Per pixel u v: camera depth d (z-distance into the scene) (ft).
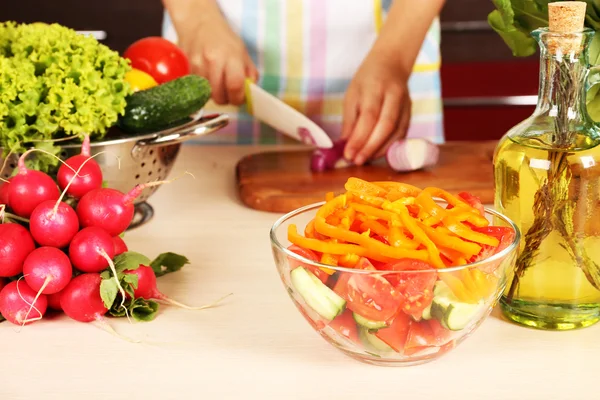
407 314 2.53
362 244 2.61
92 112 3.87
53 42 4.03
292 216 3.01
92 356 2.95
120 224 3.26
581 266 2.90
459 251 2.62
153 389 2.73
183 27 6.13
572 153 2.80
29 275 3.05
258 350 2.96
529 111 10.12
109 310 3.23
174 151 4.25
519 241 2.72
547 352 2.88
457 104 10.16
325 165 4.92
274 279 3.55
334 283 2.55
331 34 6.58
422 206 2.71
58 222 3.10
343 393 2.66
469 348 2.93
